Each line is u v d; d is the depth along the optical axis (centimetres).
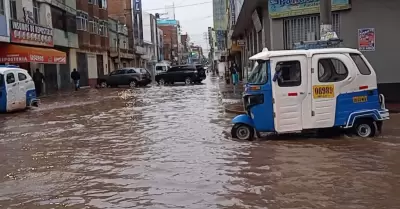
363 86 988
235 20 2734
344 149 885
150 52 9050
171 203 594
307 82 981
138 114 1712
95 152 978
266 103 1002
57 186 709
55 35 3728
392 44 1585
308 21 1684
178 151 946
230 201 591
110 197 636
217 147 971
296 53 984
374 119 994
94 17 4956
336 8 1605
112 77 4328
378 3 1581
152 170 785
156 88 3741
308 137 1042
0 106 1958
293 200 582
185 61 13662
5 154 1003
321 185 644
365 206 548
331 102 980
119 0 7062
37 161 911
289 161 803
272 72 992
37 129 1412
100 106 2173
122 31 6462
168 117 1573
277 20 1738
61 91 3809
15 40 2903
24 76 2134
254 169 756
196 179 712
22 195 666
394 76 1595
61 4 3912
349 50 991
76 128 1393
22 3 3184
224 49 6044
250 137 1048
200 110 1769
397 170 712
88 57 4775
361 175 689
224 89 2978
